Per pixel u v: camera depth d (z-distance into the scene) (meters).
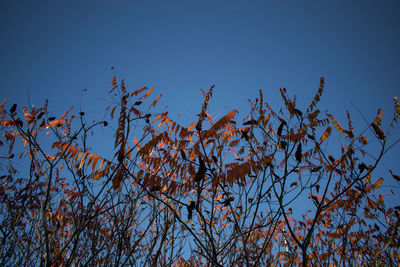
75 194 3.76
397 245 3.87
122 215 3.47
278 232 4.38
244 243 3.08
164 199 3.70
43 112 3.36
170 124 3.21
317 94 3.24
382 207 3.85
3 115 3.17
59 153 3.25
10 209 3.56
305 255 2.90
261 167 2.98
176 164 3.14
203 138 3.14
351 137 3.21
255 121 3.34
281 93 3.34
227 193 3.17
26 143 3.34
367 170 3.16
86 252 3.49
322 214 3.99
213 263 2.87
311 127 3.17
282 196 3.10
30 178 3.40
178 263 4.03
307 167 3.44
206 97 3.14
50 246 3.26
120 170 2.84
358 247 4.12
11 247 3.47
